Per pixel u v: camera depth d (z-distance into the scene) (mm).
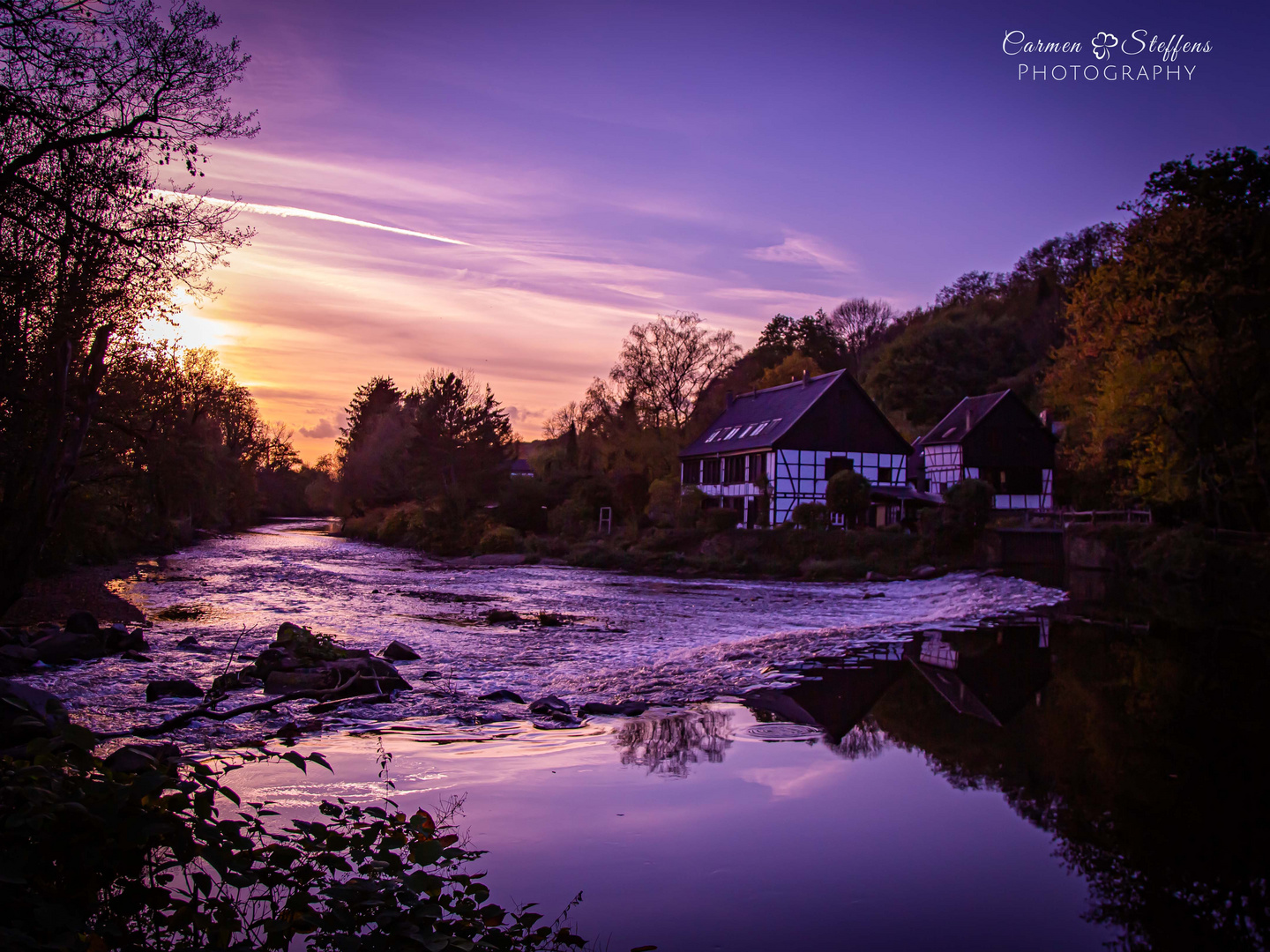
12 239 11359
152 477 29031
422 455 62938
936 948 4383
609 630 19000
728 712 10680
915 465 58062
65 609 18469
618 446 69188
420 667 13523
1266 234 34906
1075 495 51000
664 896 4961
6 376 12203
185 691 10883
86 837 3359
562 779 7465
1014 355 82125
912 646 16719
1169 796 7195
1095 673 13672
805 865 5535
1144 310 36531
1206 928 4691
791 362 73188
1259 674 13625
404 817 4230
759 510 49531
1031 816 6621
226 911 3609
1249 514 37938
